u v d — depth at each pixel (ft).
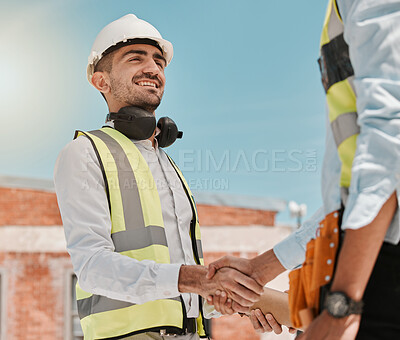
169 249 8.79
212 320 45.06
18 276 45.27
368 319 4.96
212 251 46.83
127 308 8.17
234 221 47.29
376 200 4.70
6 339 44.62
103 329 8.16
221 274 7.74
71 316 45.11
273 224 47.67
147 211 8.57
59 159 8.73
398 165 4.70
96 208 8.28
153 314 8.20
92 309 8.34
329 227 5.21
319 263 5.14
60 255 45.68
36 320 44.91
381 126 4.82
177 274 7.91
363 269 4.75
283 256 7.50
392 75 4.92
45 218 45.93
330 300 4.79
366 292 4.99
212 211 47.21
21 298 45.11
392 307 4.93
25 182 45.75
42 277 45.39
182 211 9.18
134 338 8.20
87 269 7.98
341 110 5.29
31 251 45.55
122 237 8.36
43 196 46.06
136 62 9.45
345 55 5.35
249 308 8.48
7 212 45.78
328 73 5.50
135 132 9.12
